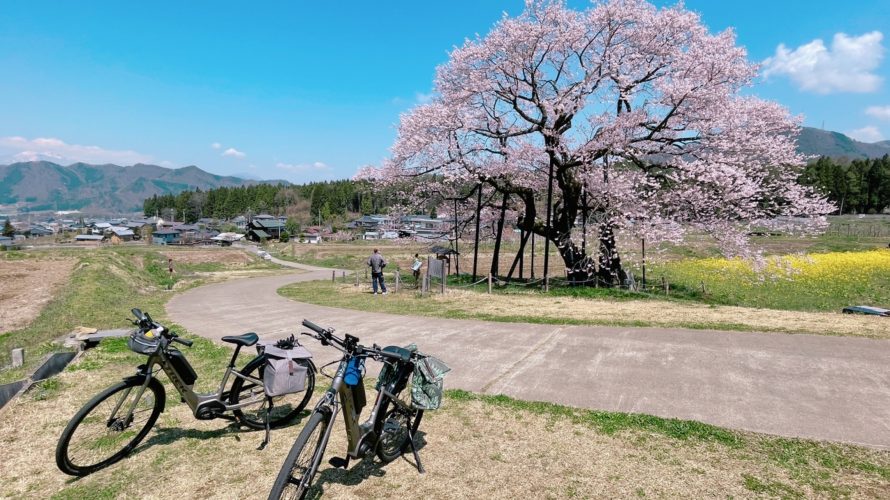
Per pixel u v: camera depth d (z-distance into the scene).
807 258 17.08
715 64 13.24
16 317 13.25
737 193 13.16
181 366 4.00
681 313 9.46
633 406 4.73
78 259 29.64
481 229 20.31
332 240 89.25
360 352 3.39
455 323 9.12
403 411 3.84
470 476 3.56
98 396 3.78
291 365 4.08
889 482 3.28
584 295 13.12
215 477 3.64
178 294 17.61
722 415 4.43
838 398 4.70
